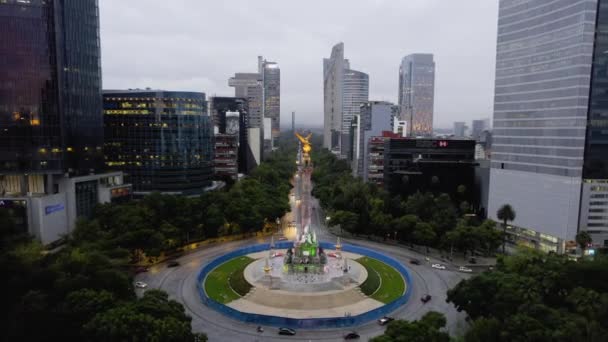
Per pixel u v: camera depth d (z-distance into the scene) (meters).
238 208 197.75
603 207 167.25
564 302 105.88
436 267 159.25
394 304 121.25
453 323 113.88
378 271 154.00
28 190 171.38
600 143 163.88
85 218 164.25
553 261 123.56
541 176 177.88
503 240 172.62
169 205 182.75
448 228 181.50
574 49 161.00
